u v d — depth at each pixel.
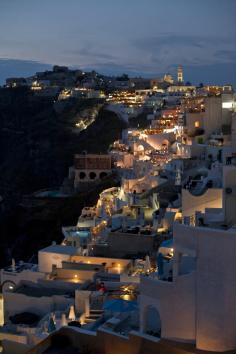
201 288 19.20
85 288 37.88
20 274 45.84
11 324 36.31
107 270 43.47
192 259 21.19
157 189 60.94
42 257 47.22
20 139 183.38
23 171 160.62
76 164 114.94
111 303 31.41
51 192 119.81
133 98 178.00
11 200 143.88
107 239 49.94
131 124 148.50
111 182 97.00
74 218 93.44
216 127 82.75
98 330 19.25
